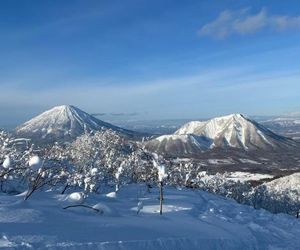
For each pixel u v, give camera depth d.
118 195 18.08
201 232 10.86
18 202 10.88
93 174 14.57
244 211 18.55
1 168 13.67
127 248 8.34
